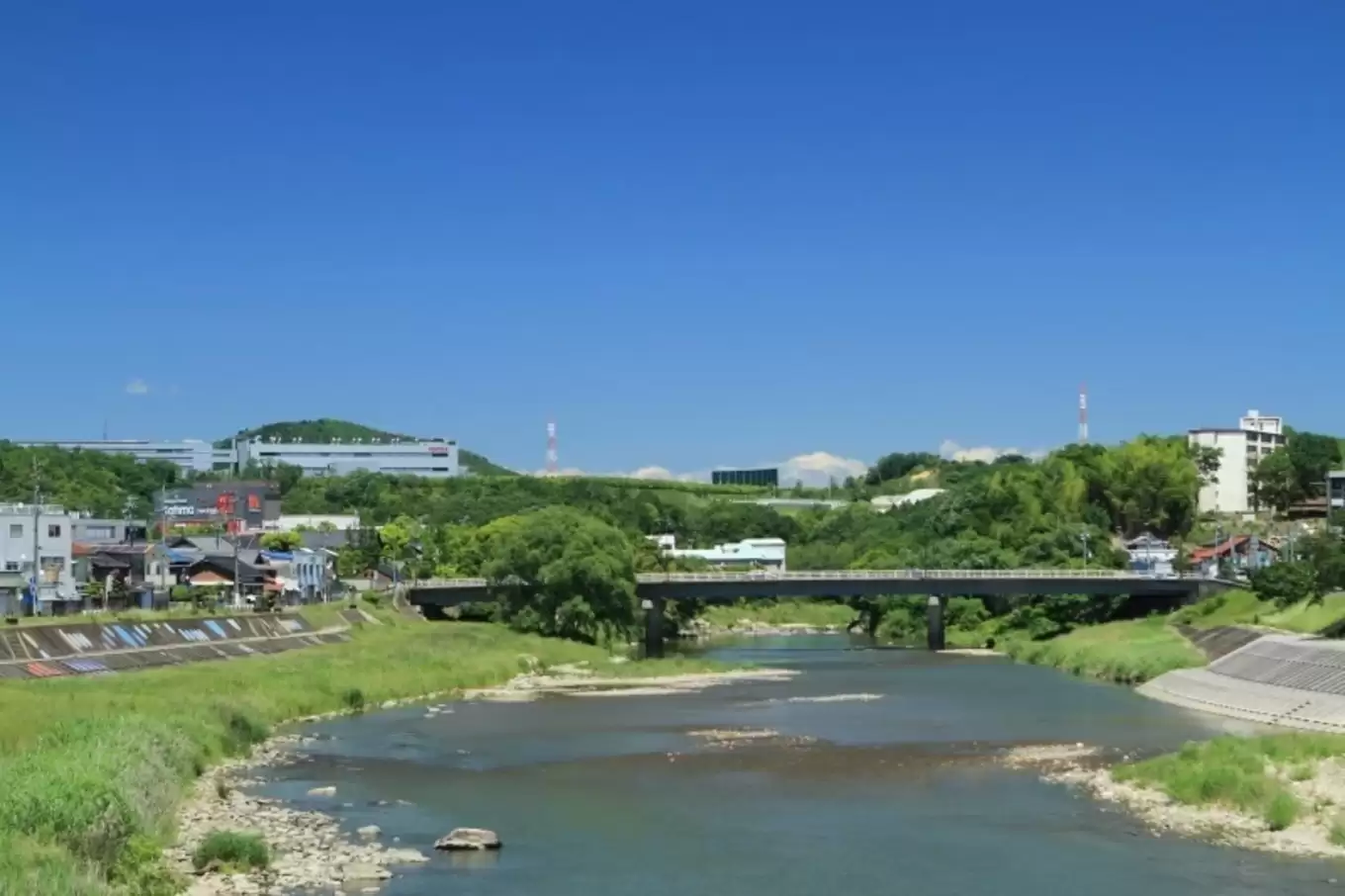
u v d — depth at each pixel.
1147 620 165.88
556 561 161.50
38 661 94.44
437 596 171.38
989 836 57.22
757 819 61.47
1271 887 48.22
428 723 95.88
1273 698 97.12
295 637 133.00
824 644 189.38
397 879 50.28
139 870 45.47
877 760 78.19
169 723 73.81
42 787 47.22
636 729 92.69
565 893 48.47
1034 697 111.94
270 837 55.72
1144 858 52.59
